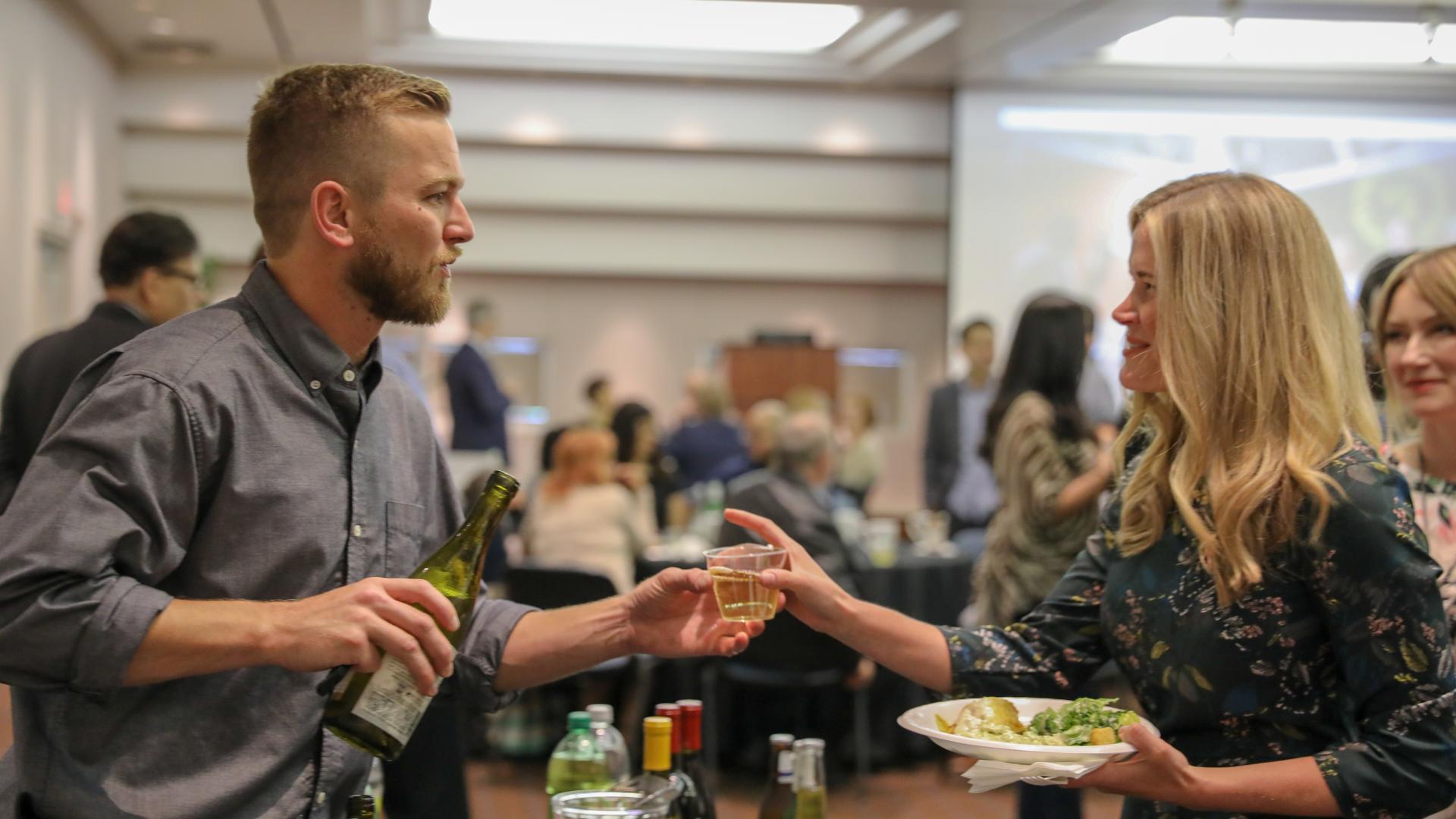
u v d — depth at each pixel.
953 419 6.99
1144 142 9.47
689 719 1.72
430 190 1.33
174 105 9.17
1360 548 1.25
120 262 2.74
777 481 4.30
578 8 8.20
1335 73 8.93
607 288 10.58
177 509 1.24
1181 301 1.36
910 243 10.39
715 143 9.82
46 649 1.14
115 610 1.14
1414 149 9.47
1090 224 9.45
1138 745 1.21
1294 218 1.36
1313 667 1.31
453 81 9.55
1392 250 9.43
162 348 1.28
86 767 1.24
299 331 1.34
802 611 1.53
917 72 9.20
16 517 1.17
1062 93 9.47
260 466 1.29
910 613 5.09
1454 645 1.76
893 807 4.45
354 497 1.37
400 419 1.49
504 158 9.88
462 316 10.41
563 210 10.08
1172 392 1.36
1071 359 2.98
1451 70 8.81
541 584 4.48
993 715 1.37
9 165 6.25
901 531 7.75
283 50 8.61
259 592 1.29
